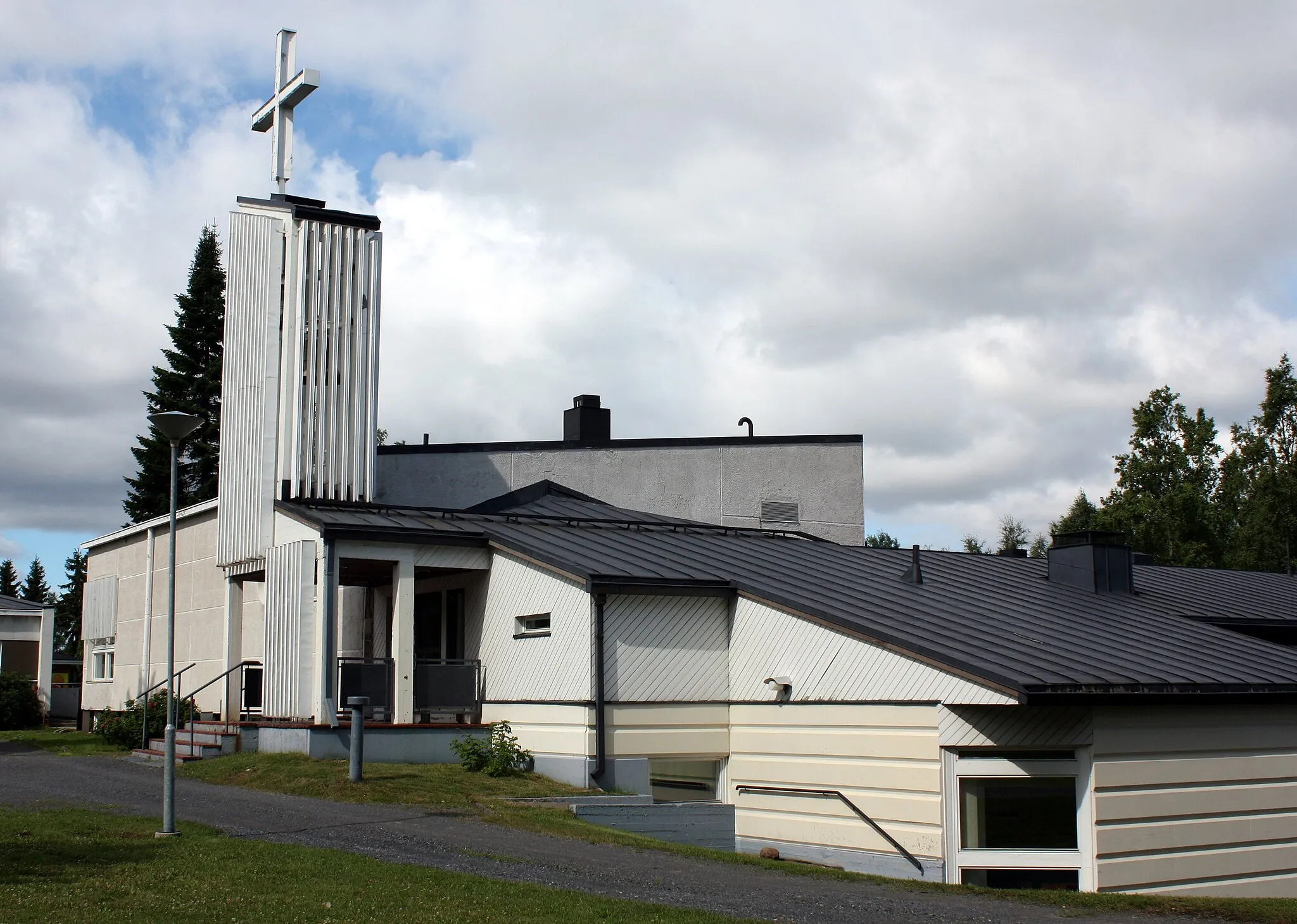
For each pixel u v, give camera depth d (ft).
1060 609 74.33
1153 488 150.51
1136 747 56.75
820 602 67.05
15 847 42.42
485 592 75.51
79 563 277.03
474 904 35.42
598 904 36.27
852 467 127.03
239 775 63.46
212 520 92.43
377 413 86.94
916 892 43.88
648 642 68.18
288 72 89.20
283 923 32.48
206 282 191.93
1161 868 56.59
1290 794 62.39
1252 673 62.18
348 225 87.04
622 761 65.57
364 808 54.70
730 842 61.36
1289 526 154.61
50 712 130.52
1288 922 40.32
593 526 85.35
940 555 91.76
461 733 70.28
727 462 123.85
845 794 61.77
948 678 56.70
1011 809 56.03
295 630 70.44
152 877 37.70
